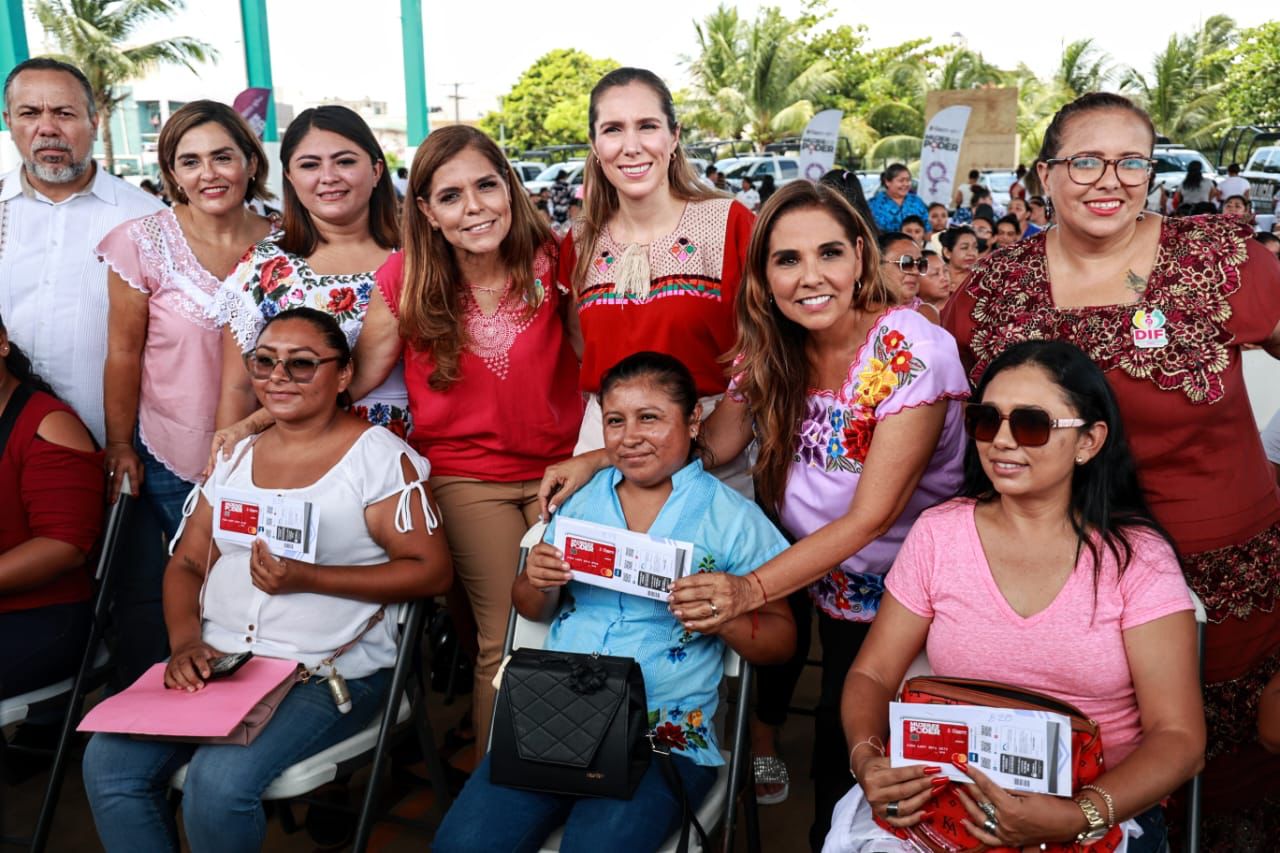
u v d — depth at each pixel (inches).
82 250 144.5
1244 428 94.6
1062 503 84.0
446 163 110.7
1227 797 101.2
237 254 137.9
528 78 2294.5
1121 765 75.8
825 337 97.7
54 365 144.5
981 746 75.0
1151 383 91.7
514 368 118.6
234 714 96.3
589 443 120.6
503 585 122.3
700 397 116.3
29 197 145.1
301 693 103.3
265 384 108.0
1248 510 94.5
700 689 96.6
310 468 110.3
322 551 107.9
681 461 100.3
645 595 92.0
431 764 118.2
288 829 126.0
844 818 83.4
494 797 90.4
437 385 118.6
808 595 122.0
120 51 1122.7
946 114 477.7
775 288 94.8
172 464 136.5
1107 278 94.4
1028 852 74.1
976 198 698.8
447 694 156.6
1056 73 1680.6
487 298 118.6
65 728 117.4
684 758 94.7
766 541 99.1
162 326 133.3
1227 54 1560.0
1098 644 81.2
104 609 125.3
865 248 94.0
